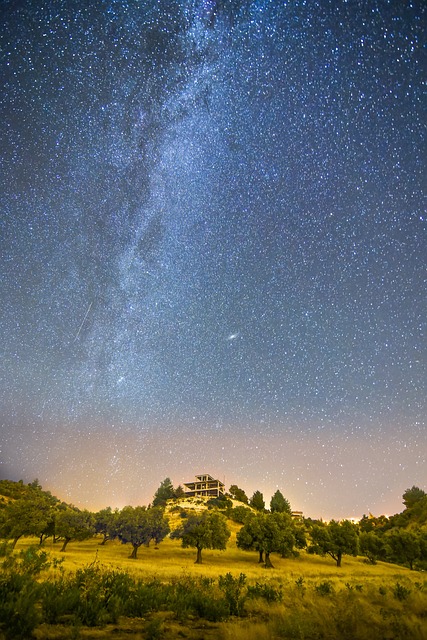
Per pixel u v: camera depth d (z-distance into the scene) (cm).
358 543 6400
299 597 1486
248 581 2758
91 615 934
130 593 1194
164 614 1124
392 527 11712
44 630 800
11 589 959
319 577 4016
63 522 5431
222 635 870
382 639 877
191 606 1187
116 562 4228
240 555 6738
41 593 989
